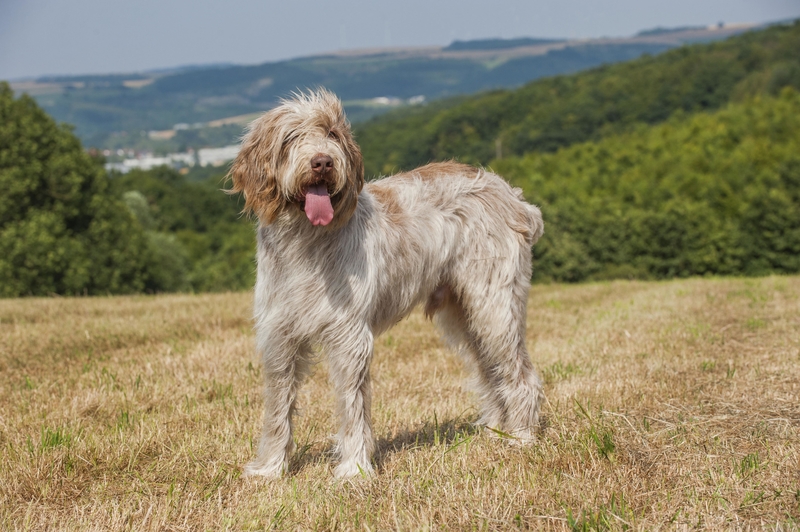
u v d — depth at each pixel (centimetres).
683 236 4750
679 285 1652
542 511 368
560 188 7244
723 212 5609
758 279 1734
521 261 510
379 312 450
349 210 409
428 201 474
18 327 923
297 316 422
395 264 446
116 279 3064
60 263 2770
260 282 434
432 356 782
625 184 6944
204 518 378
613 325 970
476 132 11888
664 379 625
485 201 500
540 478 411
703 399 553
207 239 7006
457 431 525
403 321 987
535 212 536
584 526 341
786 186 4906
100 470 451
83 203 3081
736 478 392
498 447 476
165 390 629
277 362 435
